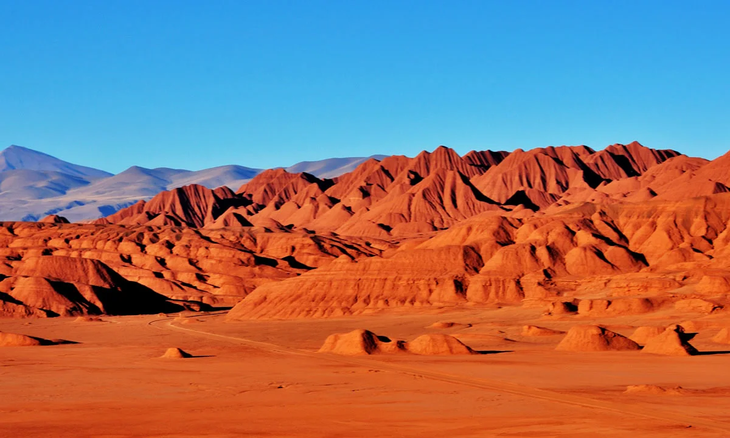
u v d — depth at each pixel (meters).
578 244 181.00
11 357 102.44
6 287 195.88
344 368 81.62
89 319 173.38
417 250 176.50
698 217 179.50
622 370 74.56
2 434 49.00
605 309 125.25
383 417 53.03
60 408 58.94
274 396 63.34
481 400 59.03
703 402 56.09
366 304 162.25
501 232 199.00
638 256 174.88
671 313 117.88
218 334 135.62
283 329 137.75
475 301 161.00
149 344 121.81
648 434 45.94
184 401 61.66
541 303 141.62
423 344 95.75
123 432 49.19
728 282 121.81
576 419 50.62
